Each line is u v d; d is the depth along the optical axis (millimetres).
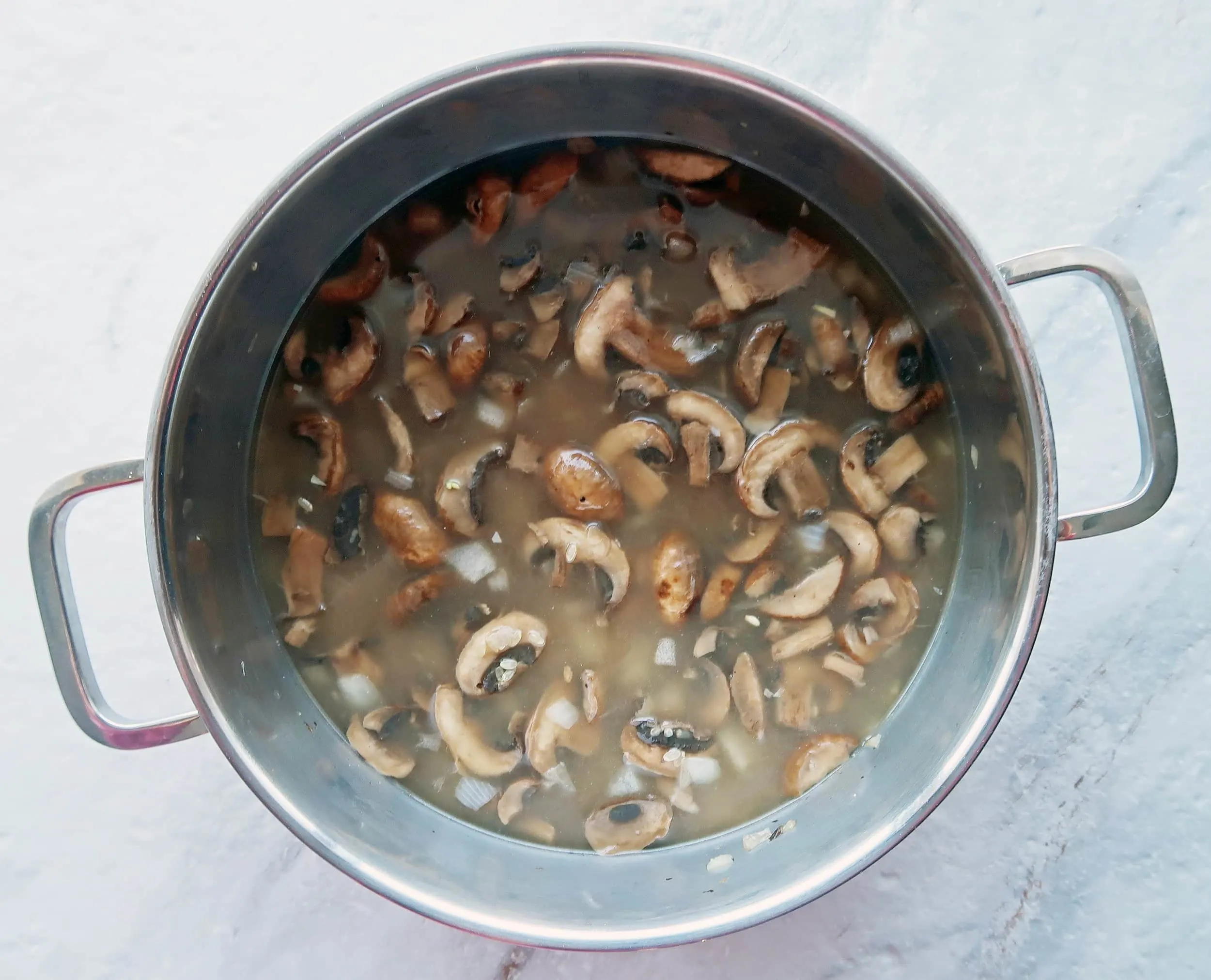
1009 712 391
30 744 386
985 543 341
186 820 387
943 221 294
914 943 385
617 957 385
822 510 355
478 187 338
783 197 339
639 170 338
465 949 384
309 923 386
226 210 381
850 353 349
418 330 345
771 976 384
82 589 380
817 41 381
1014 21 381
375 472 351
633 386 344
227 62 379
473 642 350
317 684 358
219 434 332
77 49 381
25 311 383
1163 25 380
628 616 356
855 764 355
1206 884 384
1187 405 385
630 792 360
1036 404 294
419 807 356
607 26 380
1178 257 381
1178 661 386
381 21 378
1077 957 385
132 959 385
